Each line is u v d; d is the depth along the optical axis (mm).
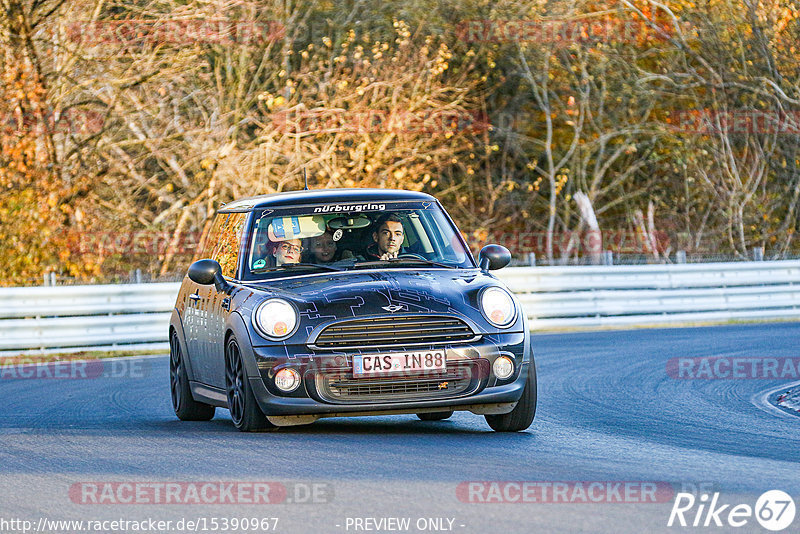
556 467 22562
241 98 81125
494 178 96875
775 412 32781
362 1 86125
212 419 33438
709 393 37438
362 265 29047
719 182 99375
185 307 32906
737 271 74125
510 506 18766
